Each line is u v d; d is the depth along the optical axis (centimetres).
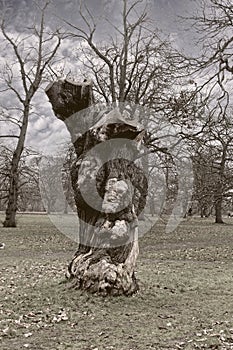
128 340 696
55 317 808
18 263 1573
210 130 1443
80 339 697
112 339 699
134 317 829
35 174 3394
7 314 830
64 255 1827
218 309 902
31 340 690
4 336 704
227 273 1370
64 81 1012
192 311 884
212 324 790
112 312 854
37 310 858
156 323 794
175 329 758
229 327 771
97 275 954
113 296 939
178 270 1417
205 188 1650
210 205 1703
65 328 754
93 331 740
